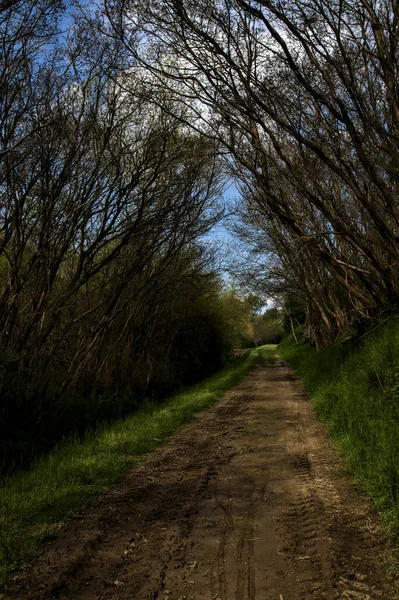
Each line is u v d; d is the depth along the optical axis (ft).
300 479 18.61
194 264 61.52
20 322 34.60
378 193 37.06
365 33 32.19
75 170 33.17
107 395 40.37
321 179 40.37
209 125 36.96
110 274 45.62
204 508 16.02
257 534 13.69
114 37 31.96
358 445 20.07
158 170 38.63
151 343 58.18
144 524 14.78
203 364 84.74
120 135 35.94
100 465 20.49
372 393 25.77
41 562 12.23
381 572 11.23
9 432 26.50
